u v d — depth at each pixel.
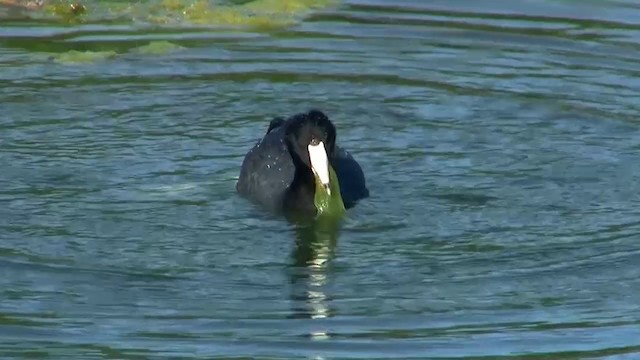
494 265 13.19
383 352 11.47
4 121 16.50
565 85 17.97
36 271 12.88
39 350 11.41
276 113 17.12
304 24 20.33
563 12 20.80
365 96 17.64
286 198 14.59
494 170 15.47
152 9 20.97
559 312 12.23
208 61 18.80
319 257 13.35
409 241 13.75
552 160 15.70
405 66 18.69
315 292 12.60
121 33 19.88
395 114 17.11
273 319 12.08
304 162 14.62
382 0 21.34
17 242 13.48
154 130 16.53
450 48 19.31
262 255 13.45
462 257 13.36
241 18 20.58
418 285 12.77
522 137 16.41
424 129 16.66
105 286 12.65
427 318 12.11
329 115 17.06
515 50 19.22
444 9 20.95
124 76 18.16
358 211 14.47
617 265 13.14
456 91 17.80
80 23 20.31
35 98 17.27
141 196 14.73
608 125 16.70
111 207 14.41
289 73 18.39
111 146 15.99
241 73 18.38
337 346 11.58
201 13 20.81
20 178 14.99
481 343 11.65
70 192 14.72
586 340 11.70
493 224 14.12
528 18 20.55
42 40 19.48
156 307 12.27
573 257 13.32
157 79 18.09
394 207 14.56
